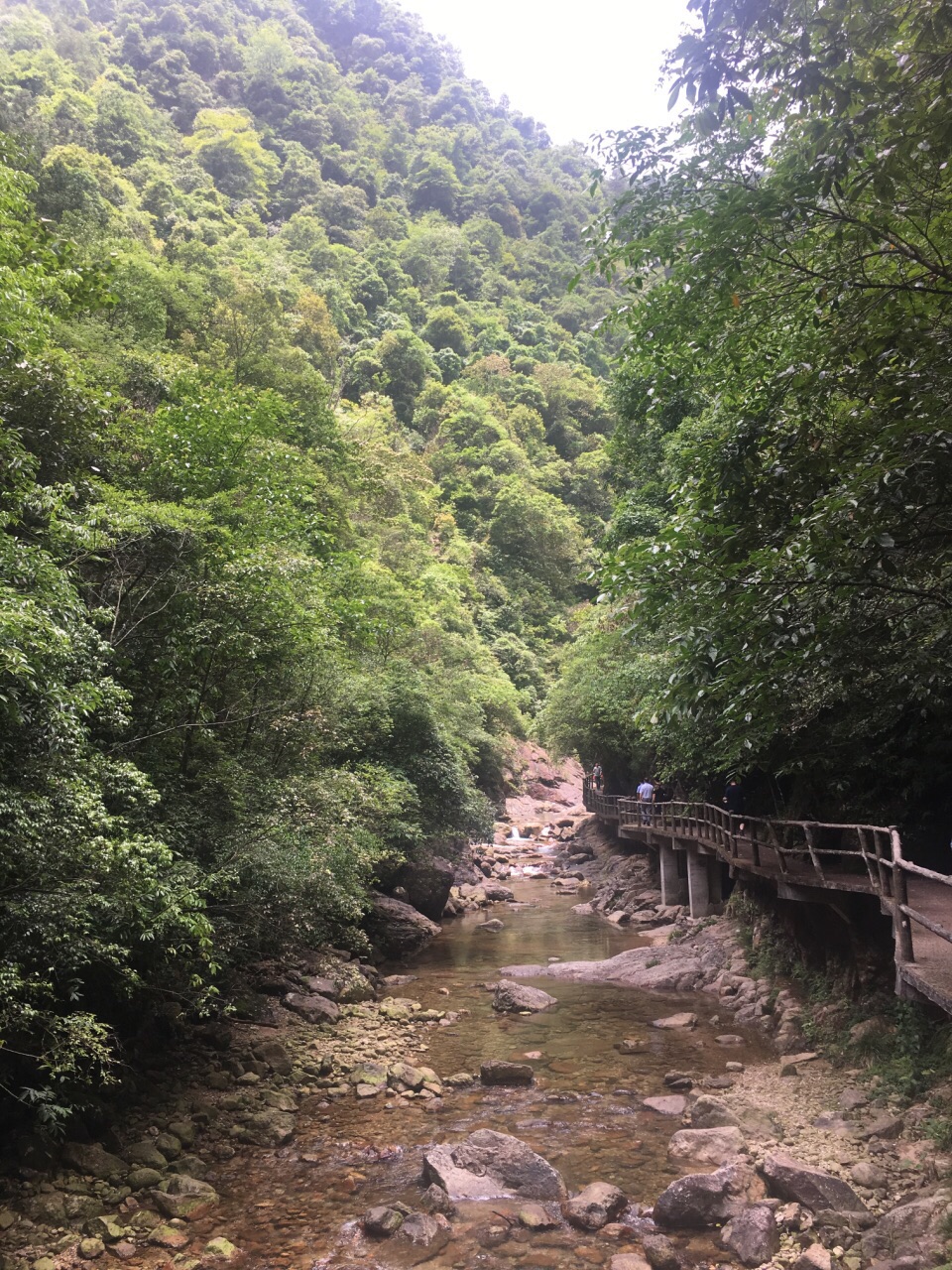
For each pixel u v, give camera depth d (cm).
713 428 1338
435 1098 902
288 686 1212
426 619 3186
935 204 568
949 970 651
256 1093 894
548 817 4012
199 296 3052
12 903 605
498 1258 586
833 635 656
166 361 1878
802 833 1312
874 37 520
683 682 682
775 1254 566
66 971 716
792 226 596
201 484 1209
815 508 589
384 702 1836
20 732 587
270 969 1254
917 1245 534
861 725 1047
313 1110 877
